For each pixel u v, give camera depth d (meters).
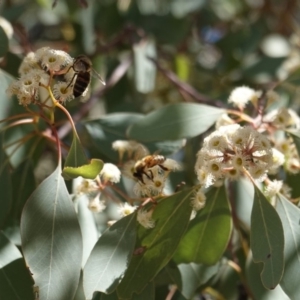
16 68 0.57
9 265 0.43
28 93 0.42
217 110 0.48
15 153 0.49
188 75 0.66
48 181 0.42
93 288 0.41
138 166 0.43
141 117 0.51
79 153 0.42
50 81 0.42
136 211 0.43
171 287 0.47
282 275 0.41
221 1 0.76
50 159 0.59
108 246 0.42
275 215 0.42
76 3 0.65
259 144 0.42
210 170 0.42
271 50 0.71
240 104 0.46
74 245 0.42
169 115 0.48
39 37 0.72
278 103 0.53
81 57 0.44
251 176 0.42
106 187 0.47
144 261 0.43
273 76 0.64
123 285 0.42
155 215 0.43
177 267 0.45
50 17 0.70
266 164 0.42
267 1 0.75
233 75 0.65
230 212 0.46
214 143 0.42
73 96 0.43
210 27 0.74
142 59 0.60
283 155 0.44
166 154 0.48
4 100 0.49
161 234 0.43
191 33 0.71
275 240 0.42
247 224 0.49
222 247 0.45
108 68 0.62
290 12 0.76
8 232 0.46
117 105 0.61
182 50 0.69
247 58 0.68
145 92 0.60
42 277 0.41
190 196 0.43
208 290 0.49
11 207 0.47
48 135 0.47
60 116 0.56
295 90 0.59
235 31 0.68
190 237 0.45
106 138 0.50
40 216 0.42
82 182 0.44
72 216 0.42
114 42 0.63
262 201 0.42
